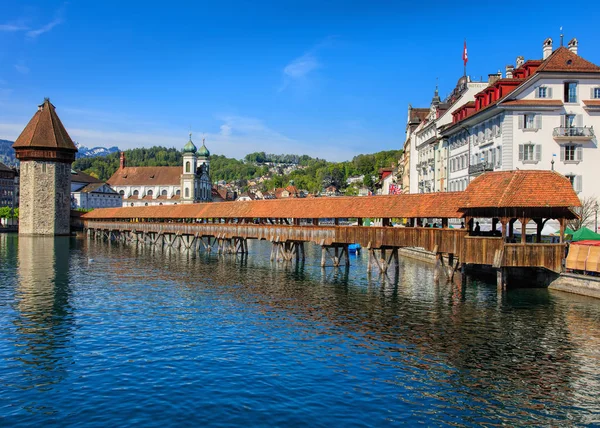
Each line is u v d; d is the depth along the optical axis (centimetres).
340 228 5094
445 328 2867
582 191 5069
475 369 2230
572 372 2198
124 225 9325
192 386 2034
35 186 10662
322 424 1727
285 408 1841
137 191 17988
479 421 1762
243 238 6900
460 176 6406
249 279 4741
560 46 5225
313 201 5641
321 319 3105
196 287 4275
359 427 1709
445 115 7431
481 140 5688
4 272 5134
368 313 3259
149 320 3083
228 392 1977
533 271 3916
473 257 3728
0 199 16450
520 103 5019
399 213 4425
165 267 5656
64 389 2014
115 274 5056
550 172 3606
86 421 1750
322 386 2039
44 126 10819
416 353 2438
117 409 1836
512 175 3631
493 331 2786
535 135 5050
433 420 1766
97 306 3481
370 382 2084
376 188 16250
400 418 1777
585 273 3641
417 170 9175
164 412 1809
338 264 5666
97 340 2658
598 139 5050
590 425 1742
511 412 1831
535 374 2177
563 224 3559
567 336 2677
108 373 2180
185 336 2727
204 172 17988
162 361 2325
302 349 2500
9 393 1983
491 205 3531
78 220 10994
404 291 4034
